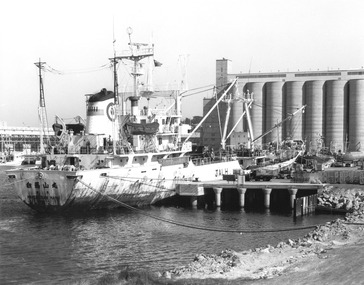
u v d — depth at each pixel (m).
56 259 39.91
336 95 168.12
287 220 58.19
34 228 51.22
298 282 26.59
